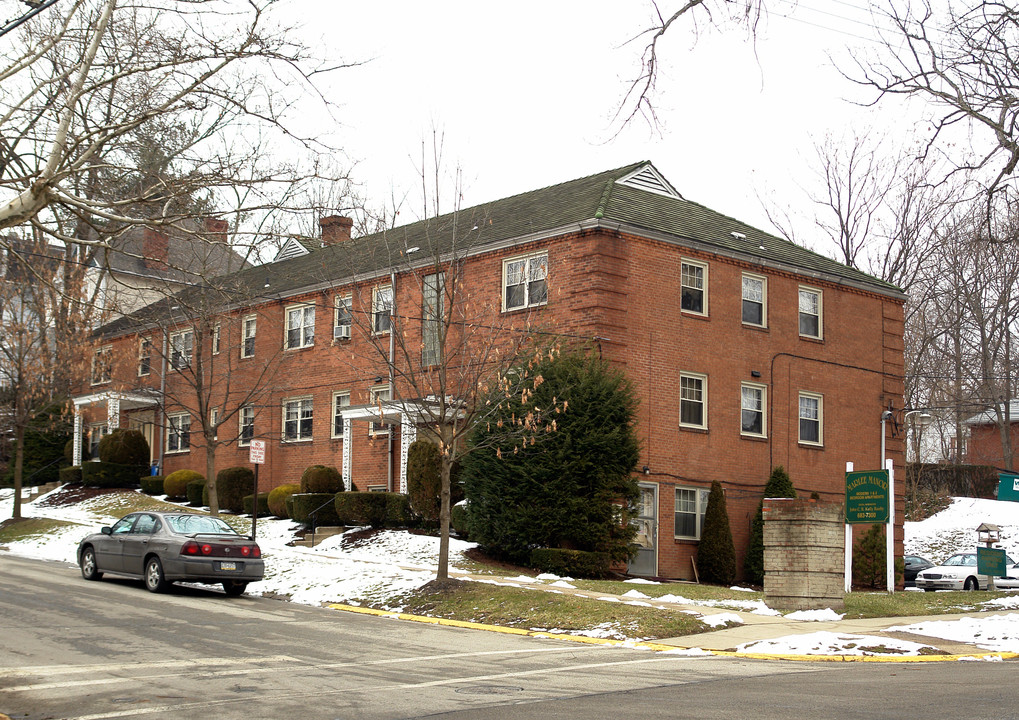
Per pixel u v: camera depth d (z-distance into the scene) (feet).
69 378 113.29
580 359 86.89
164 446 143.43
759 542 99.55
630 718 31.83
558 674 42.14
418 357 100.32
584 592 71.00
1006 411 152.97
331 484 107.86
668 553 95.86
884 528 111.04
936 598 74.33
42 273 96.27
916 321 163.22
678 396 98.17
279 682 38.75
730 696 36.27
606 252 94.17
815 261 115.65
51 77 51.39
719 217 114.93
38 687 36.94
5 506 137.80
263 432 126.72
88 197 57.98
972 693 36.60
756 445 104.22
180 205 52.95
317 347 120.78
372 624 58.29
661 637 54.24
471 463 87.45
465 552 89.25
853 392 113.91
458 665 44.32
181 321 105.91
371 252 103.50
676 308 99.14
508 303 99.86
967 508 159.74
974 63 54.85
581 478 85.25
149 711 33.22
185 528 69.82
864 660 48.55
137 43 47.57
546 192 116.88
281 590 72.18
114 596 64.08
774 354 107.04
